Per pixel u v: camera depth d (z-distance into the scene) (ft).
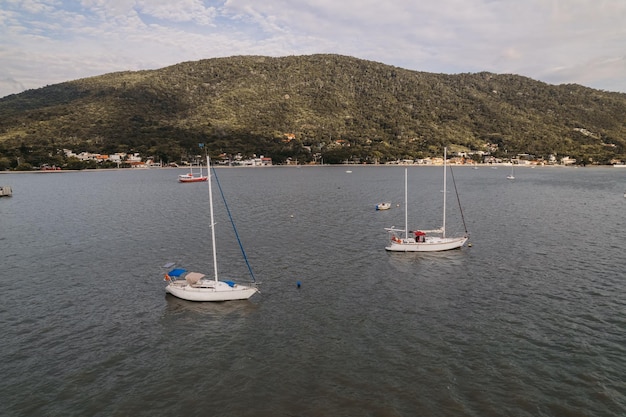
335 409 83.41
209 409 84.84
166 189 517.14
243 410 84.07
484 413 81.51
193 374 97.50
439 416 80.79
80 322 125.18
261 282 156.66
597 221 278.26
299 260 184.85
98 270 175.22
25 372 99.19
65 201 404.36
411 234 238.68
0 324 124.26
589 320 120.78
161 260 188.14
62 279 164.45
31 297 145.48
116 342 112.88
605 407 82.89
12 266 183.21
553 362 99.09
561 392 87.76
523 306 131.75
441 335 113.09
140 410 85.15
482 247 206.69
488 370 96.17
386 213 315.58
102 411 85.05
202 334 116.57
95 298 143.84
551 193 458.09
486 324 119.44
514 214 310.24
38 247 217.56
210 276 164.45
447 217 296.51
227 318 126.21
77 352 107.96
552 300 136.05
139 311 132.36
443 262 181.06
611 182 605.31
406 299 139.03
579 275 160.66
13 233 255.09
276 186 544.62
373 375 94.89
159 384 93.81
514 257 187.52
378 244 214.28
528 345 107.14
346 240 223.30
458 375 94.27
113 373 98.48
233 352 106.63
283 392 89.61
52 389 92.58
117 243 222.28
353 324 120.67
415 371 96.07
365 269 171.94
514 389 88.94
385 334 114.32
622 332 113.19
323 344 109.50
